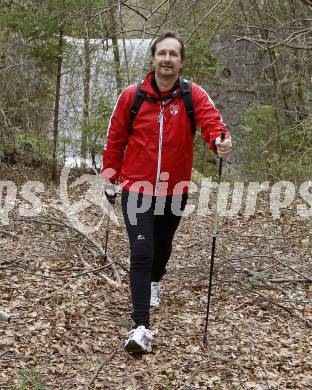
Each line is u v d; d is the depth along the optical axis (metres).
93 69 15.16
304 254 7.55
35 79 15.48
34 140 15.21
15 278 5.70
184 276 6.30
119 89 14.95
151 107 4.54
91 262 6.47
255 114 15.77
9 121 14.94
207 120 4.53
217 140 4.47
